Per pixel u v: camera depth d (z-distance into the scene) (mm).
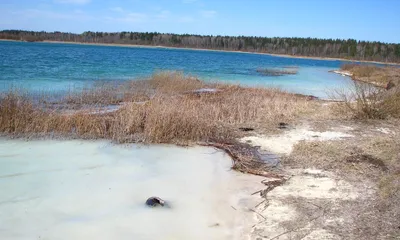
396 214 5719
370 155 8727
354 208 6031
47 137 10031
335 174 7695
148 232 5504
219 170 8273
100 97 14930
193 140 10367
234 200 6645
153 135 10133
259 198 6664
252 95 16703
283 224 5602
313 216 5812
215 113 12570
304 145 9672
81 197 6625
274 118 12750
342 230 5328
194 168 8359
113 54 57844
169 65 38781
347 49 108500
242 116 12578
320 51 114562
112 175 7750
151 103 11945
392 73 30797
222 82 22047
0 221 5664
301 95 19219
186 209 6285
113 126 10633
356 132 11180
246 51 127312
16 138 9805
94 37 127875
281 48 123938
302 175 7742
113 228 5590
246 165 8445
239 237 5340
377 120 12742
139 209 6246
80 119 10641
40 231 5438
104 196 6703
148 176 7777
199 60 54844
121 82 19844
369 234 5176
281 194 6750
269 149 9656
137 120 10703
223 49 131500
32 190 6832
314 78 32875
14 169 7797
